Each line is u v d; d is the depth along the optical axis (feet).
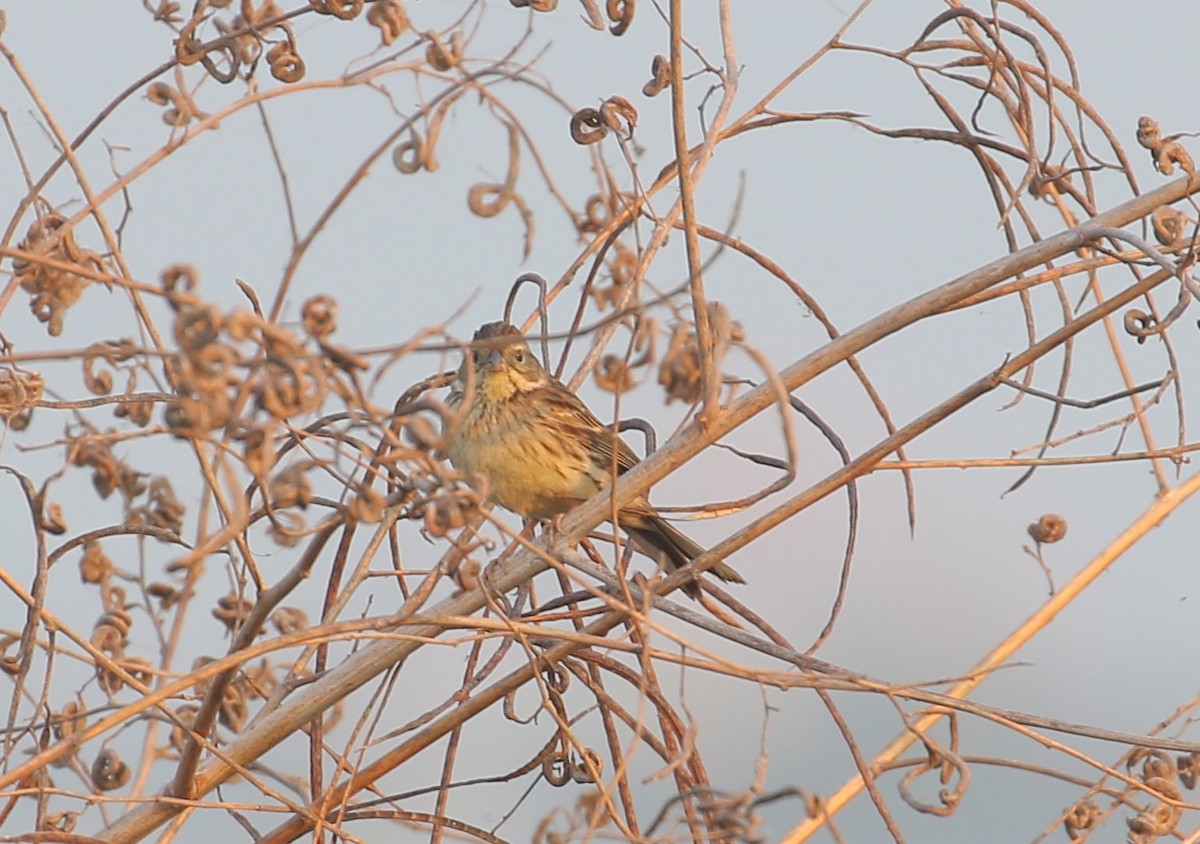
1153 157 37.81
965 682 34.09
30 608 30.27
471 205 26.84
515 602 38.19
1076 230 33.55
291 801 30.55
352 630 28.45
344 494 33.30
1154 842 34.04
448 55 27.09
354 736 32.83
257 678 35.17
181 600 30.32
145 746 29.94
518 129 26.96
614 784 25.82
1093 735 30.68
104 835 31.22
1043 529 37.60
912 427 33.76
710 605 37.99
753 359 25.80
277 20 31.89
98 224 31.09
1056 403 37.32
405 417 25.29
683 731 34.76
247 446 22.82
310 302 23.41
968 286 33.91
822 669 31.07
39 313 32.04
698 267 29.40
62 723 31.63
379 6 27.32
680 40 29.91
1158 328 35.65
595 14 32.73
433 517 25.31
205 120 29.04
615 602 26.76
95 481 30.48
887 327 33.81
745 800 23.62
